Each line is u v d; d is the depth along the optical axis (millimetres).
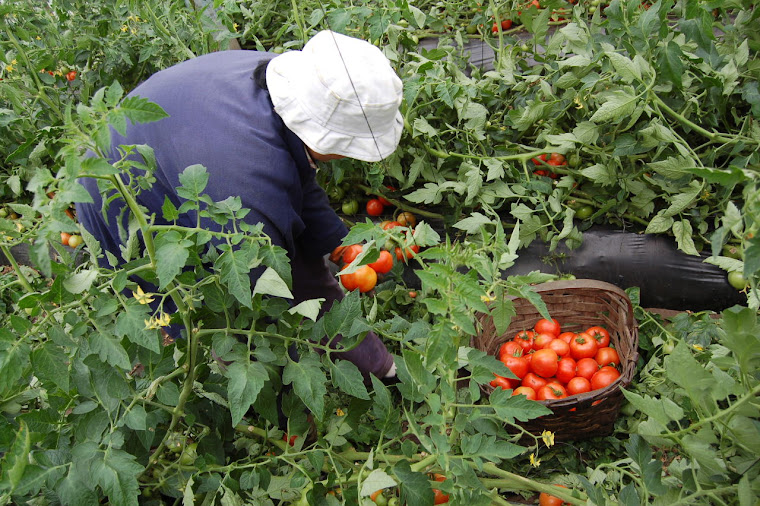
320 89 1536
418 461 1764
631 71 2191
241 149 1571
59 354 1320
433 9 3410
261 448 1915
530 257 2832
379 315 2609
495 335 2590
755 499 1321
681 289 2672
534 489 1803
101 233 2000
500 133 2805
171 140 1634
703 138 2668
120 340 1353
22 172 3082
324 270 2307
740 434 1317
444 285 1283
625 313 2354
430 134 2623
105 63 3229
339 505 1591
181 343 1551
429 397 1499
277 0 3539
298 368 1518
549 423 2123
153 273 1397
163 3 3244
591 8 3002
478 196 2746
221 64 1768
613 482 1857
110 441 1345
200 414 1788
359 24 2705
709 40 2320
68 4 3318
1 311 2410
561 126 2926
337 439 1705
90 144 1139
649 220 2760
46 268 1064
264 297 1556
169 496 1808
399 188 3041
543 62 2855
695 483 1429
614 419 2213
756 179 1148
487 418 1719
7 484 1134
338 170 2732
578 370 2447
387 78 1578
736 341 1243
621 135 2457
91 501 1279
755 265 1073
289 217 1692
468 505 1435
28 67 2846
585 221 2832
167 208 1329
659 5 2219
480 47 3387
